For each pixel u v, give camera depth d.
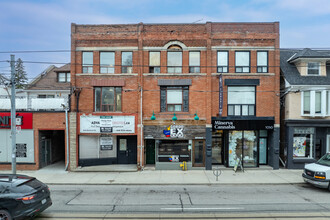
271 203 9.84
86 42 16.95
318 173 11.65
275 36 16.64
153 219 8.17
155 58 17.03
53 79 24.91
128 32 16.86
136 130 16.78
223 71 16.89
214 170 16.50
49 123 16.70
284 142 17.38
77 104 16.77
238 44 16.75
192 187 12.66
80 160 17.16
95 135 17.56
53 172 16.12
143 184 13.32
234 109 16.91
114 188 12.52
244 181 13.65
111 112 16.78
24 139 16.78
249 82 16.67
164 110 17.03
